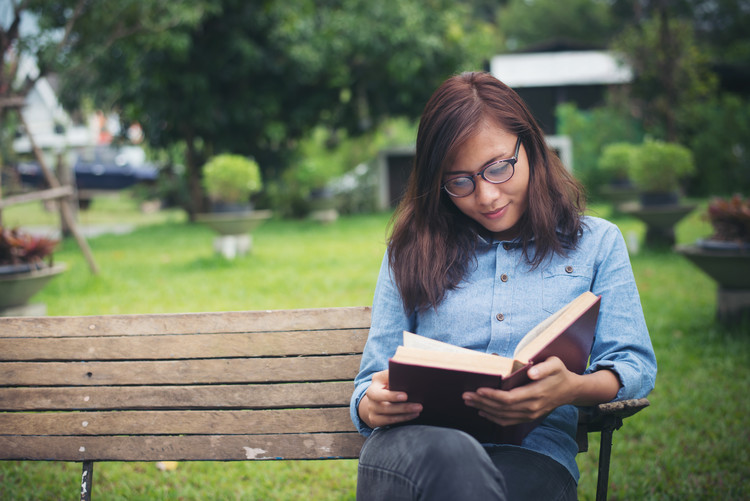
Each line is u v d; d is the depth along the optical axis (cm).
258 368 196
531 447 168
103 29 1039
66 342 201
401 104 1684
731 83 2147
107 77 1362
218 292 648
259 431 196
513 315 172
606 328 169
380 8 1520
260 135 1583
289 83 1538
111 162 1997
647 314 546
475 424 155
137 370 198
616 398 157
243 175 896
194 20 1230
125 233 1298
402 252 183
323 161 1556
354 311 197
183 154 1634
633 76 1739
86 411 202
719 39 3172
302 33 1476
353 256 886
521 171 171
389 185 1752
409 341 154
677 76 1636
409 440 146
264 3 1395
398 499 144
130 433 198
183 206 1614
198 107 1424
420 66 1557
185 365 197
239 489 282
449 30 1602
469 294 178
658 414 342
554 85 2020
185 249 1021
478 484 136
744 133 1706
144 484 287
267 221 1504
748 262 464
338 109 1708
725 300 496
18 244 474
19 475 289
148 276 753
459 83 171
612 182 1314
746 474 276
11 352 202
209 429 196
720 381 387
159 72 1344
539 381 141
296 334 197
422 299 179
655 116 1723
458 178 168
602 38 3669
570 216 178
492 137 165
